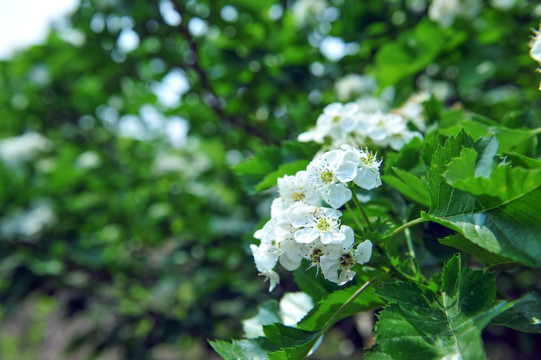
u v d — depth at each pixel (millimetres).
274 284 158
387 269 158
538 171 113
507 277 365
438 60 378
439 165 135
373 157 158
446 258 177
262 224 193
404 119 231
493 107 417
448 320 131
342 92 442
